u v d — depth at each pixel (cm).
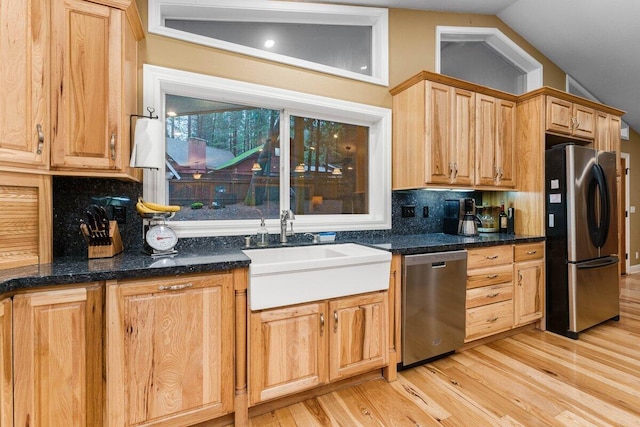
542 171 284
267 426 159
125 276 130
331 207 269
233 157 231
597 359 227
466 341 235
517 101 301
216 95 217
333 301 180
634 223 509
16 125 130
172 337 141
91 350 127
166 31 195
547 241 283
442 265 220
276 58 227
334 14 253
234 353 156
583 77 394
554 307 277
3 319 111
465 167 265
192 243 204
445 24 300
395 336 204
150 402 137
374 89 269
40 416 118
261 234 218
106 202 182
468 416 165
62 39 141
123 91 156
